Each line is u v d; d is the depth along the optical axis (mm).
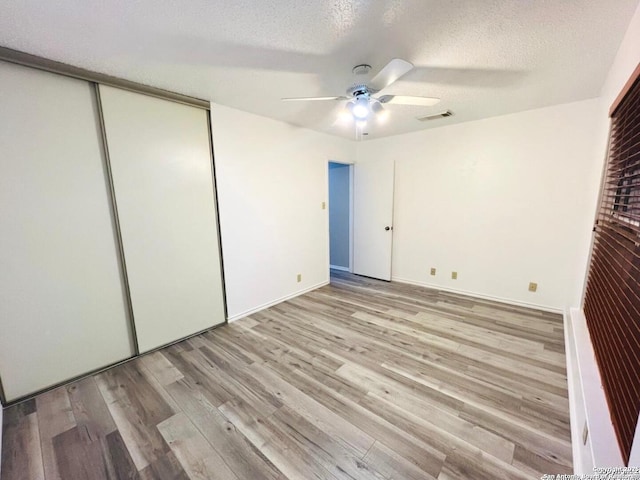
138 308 2465
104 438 1626
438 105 2938
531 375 2104
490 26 1602
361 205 4766
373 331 2852
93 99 2121
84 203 2133
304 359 2379
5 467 1462
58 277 2061
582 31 1650
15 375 1927
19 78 1821
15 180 1855
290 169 3656
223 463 1459
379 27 1603
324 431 1643
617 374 1268
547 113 3047
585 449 1311
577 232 3033
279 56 1903
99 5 1378
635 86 1471
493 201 3514
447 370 2182
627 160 1678
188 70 2100
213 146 2836
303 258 4004
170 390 2027
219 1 1370
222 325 3080
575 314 2516
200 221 2814
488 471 1378
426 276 4242
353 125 3668
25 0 1320
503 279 3562
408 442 1555
